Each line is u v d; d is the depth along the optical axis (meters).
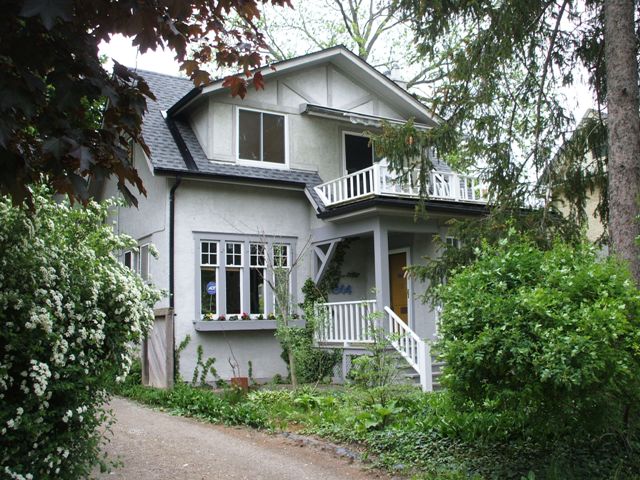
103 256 6.40
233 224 14.77
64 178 4.05
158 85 17.64
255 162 15.48
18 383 4.82
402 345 12.60
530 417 5.90
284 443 7.96
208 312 14.27
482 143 10.80
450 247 10.62
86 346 5.50
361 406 8.96
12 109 3.74
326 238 15.32
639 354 5.53
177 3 4.15
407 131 10.63
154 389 11.92
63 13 3.19
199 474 6.51
